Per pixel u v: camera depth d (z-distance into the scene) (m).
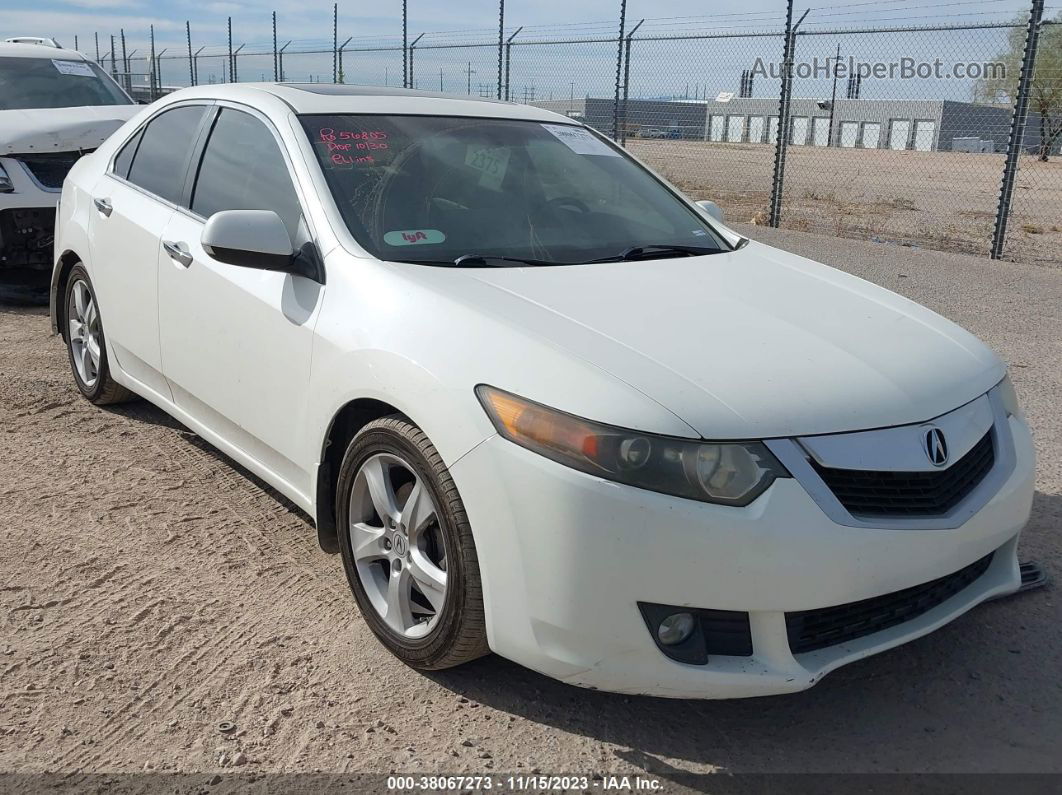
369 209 3.23
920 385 2.62
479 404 2.46
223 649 2.90
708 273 3.28
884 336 2.88
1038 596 3.31
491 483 2.41
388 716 2.61
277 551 3.54
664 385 2.37
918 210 15.98
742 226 12.38
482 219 3.37
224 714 2.60
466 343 2.58
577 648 2.36
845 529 2.30
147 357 4.12
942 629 3.10
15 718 2.55
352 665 2.84
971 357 2.93
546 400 2.37
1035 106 12.55
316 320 3.00
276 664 2.84
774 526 2.25
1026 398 5.46
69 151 7.26
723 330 2.71
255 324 3.28
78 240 4.67
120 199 4.36
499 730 2.57
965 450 2.60
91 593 3.20
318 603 3.19
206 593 3.23
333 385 2.89
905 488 2.44
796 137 21.20
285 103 3.65
